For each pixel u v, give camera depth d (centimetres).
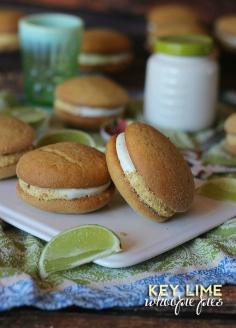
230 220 41
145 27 89
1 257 36
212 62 61
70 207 39
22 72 72
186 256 38
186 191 39
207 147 57
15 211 40
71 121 58
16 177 45
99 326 32
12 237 39
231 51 82
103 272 35
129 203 39
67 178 39
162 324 32
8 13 80
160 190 38
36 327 31
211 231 41
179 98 60
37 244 37
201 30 82
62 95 58
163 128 61
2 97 63
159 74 61
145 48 87
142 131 40
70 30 64
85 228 36
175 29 81
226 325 32
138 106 68
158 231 39
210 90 61
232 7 89
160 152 39
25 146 44
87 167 39
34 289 32
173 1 90
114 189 42
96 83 60
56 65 65
